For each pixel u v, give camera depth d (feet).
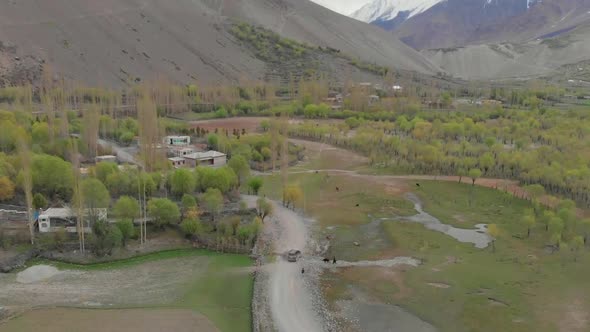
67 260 313.94
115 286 289.12
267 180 509.76
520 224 396.16
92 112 545.85
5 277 292.40
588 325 250.16
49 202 378.94
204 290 287.07
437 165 557.33
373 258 333.21
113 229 325.01
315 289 289.33
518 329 247.91
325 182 511.81
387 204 444.96
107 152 544.21
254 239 353.10
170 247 339.98
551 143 628.69
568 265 320.70
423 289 289.33
